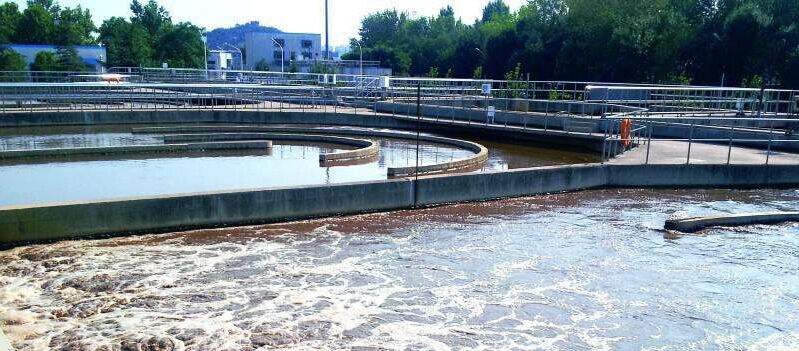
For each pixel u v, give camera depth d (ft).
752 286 38.47
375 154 81.30
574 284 38.34
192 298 35.40
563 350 30.35
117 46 264.93
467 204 58.23
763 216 51.83
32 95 120.26
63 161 74.43
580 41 204.85
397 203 55.67
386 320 33.17
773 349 30.94
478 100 122.11
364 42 471.21
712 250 44.91
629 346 30.96
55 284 37.06
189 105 137.28
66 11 295.48
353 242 46.01
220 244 45.16
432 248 44.78
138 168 70.18
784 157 72.54
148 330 31.53
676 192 64.44
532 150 86.69
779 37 158.40
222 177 65.05
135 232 47.03
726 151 76.64
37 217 43.78
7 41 241.14
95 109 115.65
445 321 33.17
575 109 121.80
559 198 61.16
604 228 50.19
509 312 34.37
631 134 79.71
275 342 30.53
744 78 157.58
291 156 80.02
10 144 88.12
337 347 30.14
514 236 47.83
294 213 51.83
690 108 102.32
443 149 87.25
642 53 181.68
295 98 135.03
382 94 135.23
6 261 40.68
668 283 38.73
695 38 172.86
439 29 392.47
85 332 31.22
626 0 199.21
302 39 401.90
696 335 32.22
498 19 335.26
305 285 37.60
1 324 31.81
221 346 30.07
